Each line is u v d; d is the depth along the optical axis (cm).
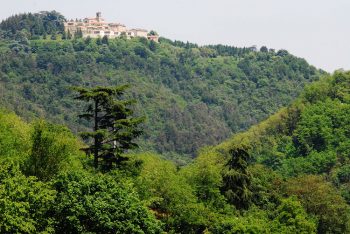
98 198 5572
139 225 5750
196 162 11400
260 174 13062
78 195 5500
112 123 7681
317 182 13262
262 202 11619
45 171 6281
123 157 7625
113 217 5553
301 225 9925
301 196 12369
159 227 5972
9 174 5162
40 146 6356
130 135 7550
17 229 4753
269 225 9744
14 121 9788
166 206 8481
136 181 7756
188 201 8694
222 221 8581
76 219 5309
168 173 8800
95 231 5441
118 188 5888
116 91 7656
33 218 5134
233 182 10269
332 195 12794
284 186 12812
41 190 5300
